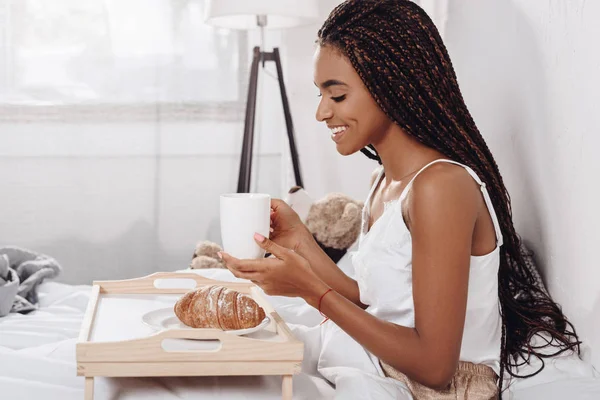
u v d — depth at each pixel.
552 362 1.26
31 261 1.98
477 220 1.14
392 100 1.12
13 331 1.51
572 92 1.38
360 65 1.11
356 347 1.25
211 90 3.29
